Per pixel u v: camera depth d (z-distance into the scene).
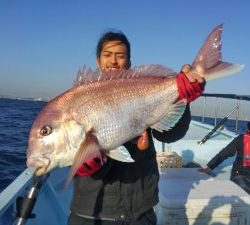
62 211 1.50
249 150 1.75
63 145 0.81
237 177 1.72
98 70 0.87
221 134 2.85
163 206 1.31
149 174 0.95
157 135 0.99
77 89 0.84
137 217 0.93
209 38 0.83
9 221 1.13
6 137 5.59
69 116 0.82
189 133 3.03
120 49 0.96
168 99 0.87
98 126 0.83
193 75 0.83
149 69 0.89
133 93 0.86
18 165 3.77
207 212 1.32
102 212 0.92
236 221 1.34
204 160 2.36
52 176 1.83
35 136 0.82
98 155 0.81
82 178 0.93
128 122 0.85
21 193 1.25
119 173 0.92
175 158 1.90
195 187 1.45
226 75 0.81
